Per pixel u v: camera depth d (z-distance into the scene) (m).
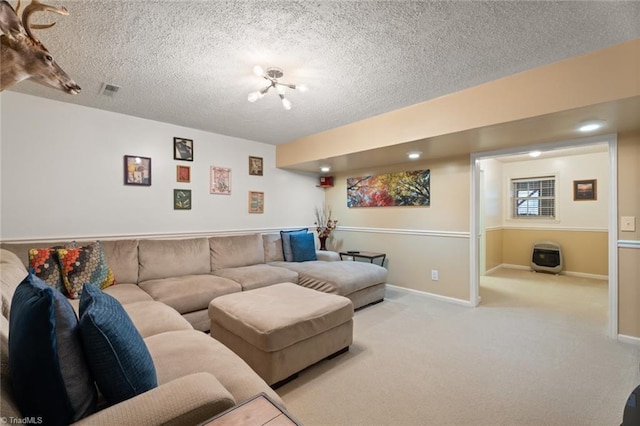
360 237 4.82
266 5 1.50
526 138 2.82
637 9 1.52
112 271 2.71
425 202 4.00
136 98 2.73
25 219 2.65
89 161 2.96
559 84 2.06
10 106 2.58
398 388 1.90
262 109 3.02
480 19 1.61
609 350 2.39
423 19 1.61
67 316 0.91
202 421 0.89
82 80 2.35
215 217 3.92
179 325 1.84
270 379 1.82
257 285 3.06
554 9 1.53
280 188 4.71
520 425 1.57
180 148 3.59
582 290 4.27
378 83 2.41
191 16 1.58
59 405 0.84
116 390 0.96
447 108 2.65
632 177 2.54
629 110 2.04
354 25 1.67
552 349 2.42
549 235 5.56
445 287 3.80
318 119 3.35
